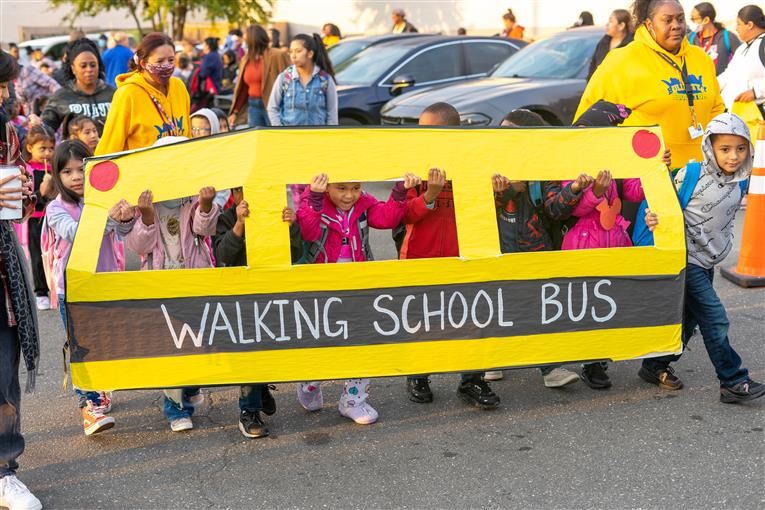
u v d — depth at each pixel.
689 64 5.32
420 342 4.14
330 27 17.08
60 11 28.22
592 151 4.32
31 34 28.06
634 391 4.90
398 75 11.38
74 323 3.90
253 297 3.98
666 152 4.38
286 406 4.82
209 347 4.00
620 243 4.70
